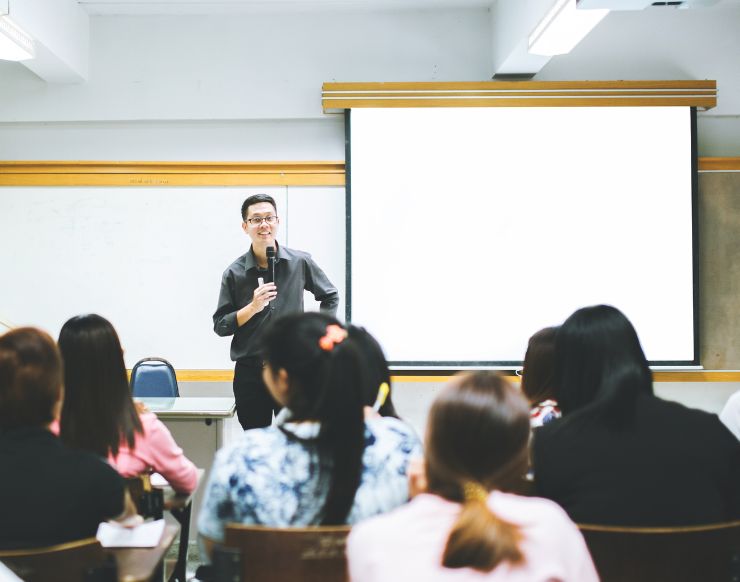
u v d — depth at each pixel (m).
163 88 4.35
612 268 4.33
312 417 1.27
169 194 4.34
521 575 0.89
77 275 4.31
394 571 0.91
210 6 4.26
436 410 0.96
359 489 1.26
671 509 1.35
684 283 4.33
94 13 4.32
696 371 4.32
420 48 4.40
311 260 3.66
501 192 4.31
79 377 1.70
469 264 4.32
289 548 1.18
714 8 4.43
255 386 3.44
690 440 1.39
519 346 4.33
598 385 1.49
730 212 4.38
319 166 4.34
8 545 1.33
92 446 1.71
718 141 4.47
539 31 3.51
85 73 4.30
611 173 4.31
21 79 4.32
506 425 0.92
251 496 1.26
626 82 4.29
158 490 1.75
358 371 1.27
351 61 4.39
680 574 1.22
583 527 1.23
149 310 4.33
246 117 4.36
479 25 4.41
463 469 0.94
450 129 4.29
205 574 1.59
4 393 1.36
